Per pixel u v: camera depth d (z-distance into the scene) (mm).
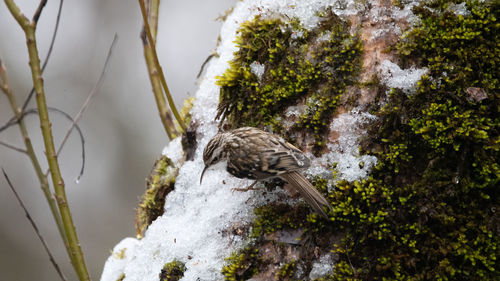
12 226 8445
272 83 3240
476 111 2766
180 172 3582
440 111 2797
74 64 8445
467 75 2789
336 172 2955
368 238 2834
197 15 8641
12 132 8375
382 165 2857
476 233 2768
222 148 3254
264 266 2945
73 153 8375
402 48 2902
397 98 2875
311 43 3143
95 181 8562
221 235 3123
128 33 8680
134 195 8742
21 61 8352
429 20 2895
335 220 2895
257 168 3051
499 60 2760
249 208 3146
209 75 3756
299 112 3143
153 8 4168
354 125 2963
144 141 8797
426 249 2770
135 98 8688
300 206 3004
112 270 3840
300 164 2924
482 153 2738
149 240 3375
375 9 3029
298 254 2910
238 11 3648
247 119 3398
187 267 3104
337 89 3029
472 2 2836
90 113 8461
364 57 2992
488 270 2760
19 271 8242
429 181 2801
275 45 3225
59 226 3127
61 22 8344
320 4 3166
